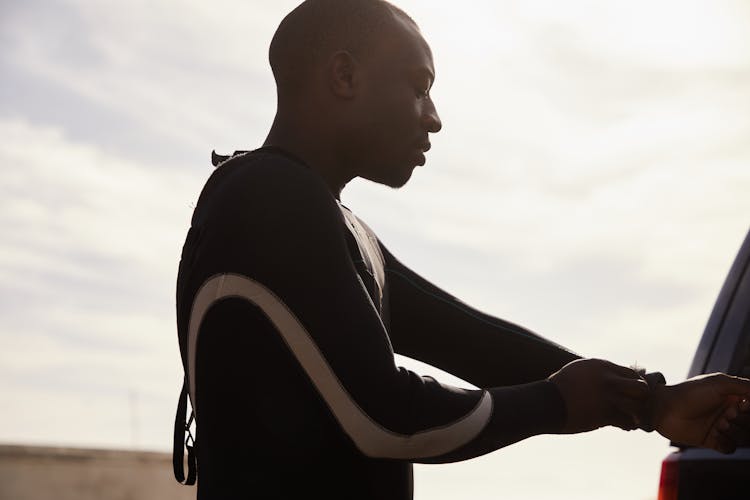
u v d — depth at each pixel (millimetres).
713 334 1727
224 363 1183
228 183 1239
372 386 1132
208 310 1193
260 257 1170
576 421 1211
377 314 1184
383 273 1445
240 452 1176
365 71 1330
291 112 1345
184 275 1269
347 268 1181
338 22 1330
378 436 1134
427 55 1368
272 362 1159
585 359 1260
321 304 1151
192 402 1258
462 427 1149
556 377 1235
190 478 1331
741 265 1765
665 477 1660
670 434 1253
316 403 1153
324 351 1139
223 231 1204
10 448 10266
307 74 1334
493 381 1527
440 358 1527
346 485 1172
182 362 1310
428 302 1518
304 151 1328
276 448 1158
